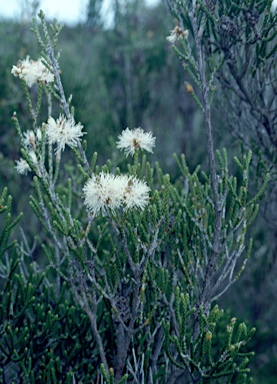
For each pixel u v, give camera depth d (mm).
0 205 1855
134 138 1666
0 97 4156
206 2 1860
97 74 5148
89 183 1570
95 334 1895
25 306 2076
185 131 4562
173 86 4812
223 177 1812
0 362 2125
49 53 1690
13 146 4188
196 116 4711
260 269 3857
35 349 2271
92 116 4258
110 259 1854
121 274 1854
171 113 4910
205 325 1649
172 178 3416
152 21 5277
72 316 2236
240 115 2768
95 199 1544
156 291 1843
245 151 3150
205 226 1890
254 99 2449
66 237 1706
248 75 2422
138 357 2109
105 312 2359
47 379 2082
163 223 1927
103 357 1912
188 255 1911
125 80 4703
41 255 3607
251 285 4012
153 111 4863
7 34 4594
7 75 4109
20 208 4164
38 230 3902
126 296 1899
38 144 1665
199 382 1796
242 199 1743
